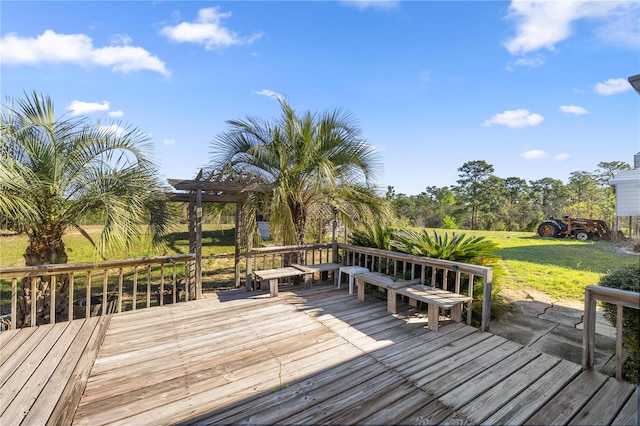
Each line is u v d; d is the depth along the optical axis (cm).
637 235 1259
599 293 254
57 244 439
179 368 265
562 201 2998
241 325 365
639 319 250
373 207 584
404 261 450
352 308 429
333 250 609
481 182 3027
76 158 437
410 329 353
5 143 381
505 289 554
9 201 355
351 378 249
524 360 279
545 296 514
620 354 244
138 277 797
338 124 568
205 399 221
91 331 346
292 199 579
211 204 668
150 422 197
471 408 211
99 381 244
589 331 260
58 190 426
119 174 444
